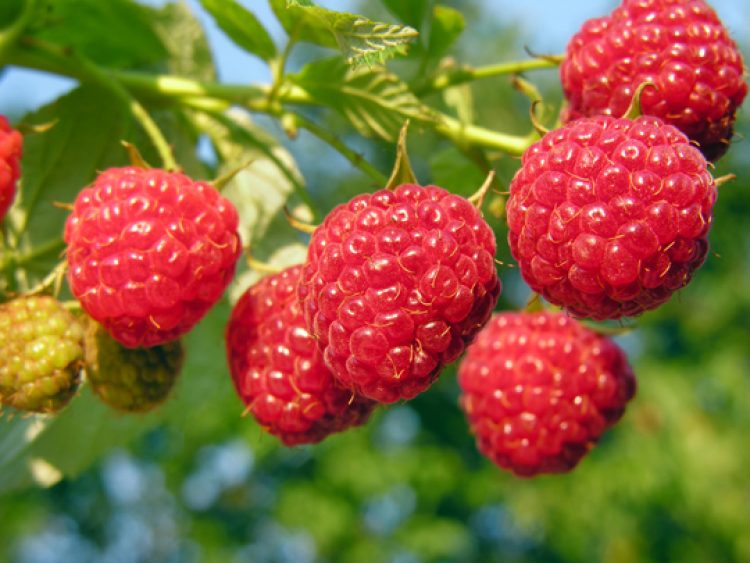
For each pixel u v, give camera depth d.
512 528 0.50
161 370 0.14
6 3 0.15
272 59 0.15
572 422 0.15
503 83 0.55
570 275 0.12
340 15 0.12
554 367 0.15
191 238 0.13
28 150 0.16
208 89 0.15
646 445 0.47
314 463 0.48
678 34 0.13
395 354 0.11
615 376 0.15
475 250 0.12
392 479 0.47
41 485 0.17
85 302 0.12
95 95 0.16
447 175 0.17
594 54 0.14
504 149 0.15
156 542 0.51
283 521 0.47
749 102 0.47
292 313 0.13
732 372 0.50
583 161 0.12
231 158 0.17
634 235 0.12
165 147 0.14
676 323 0.52
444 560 0.50
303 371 0.13
